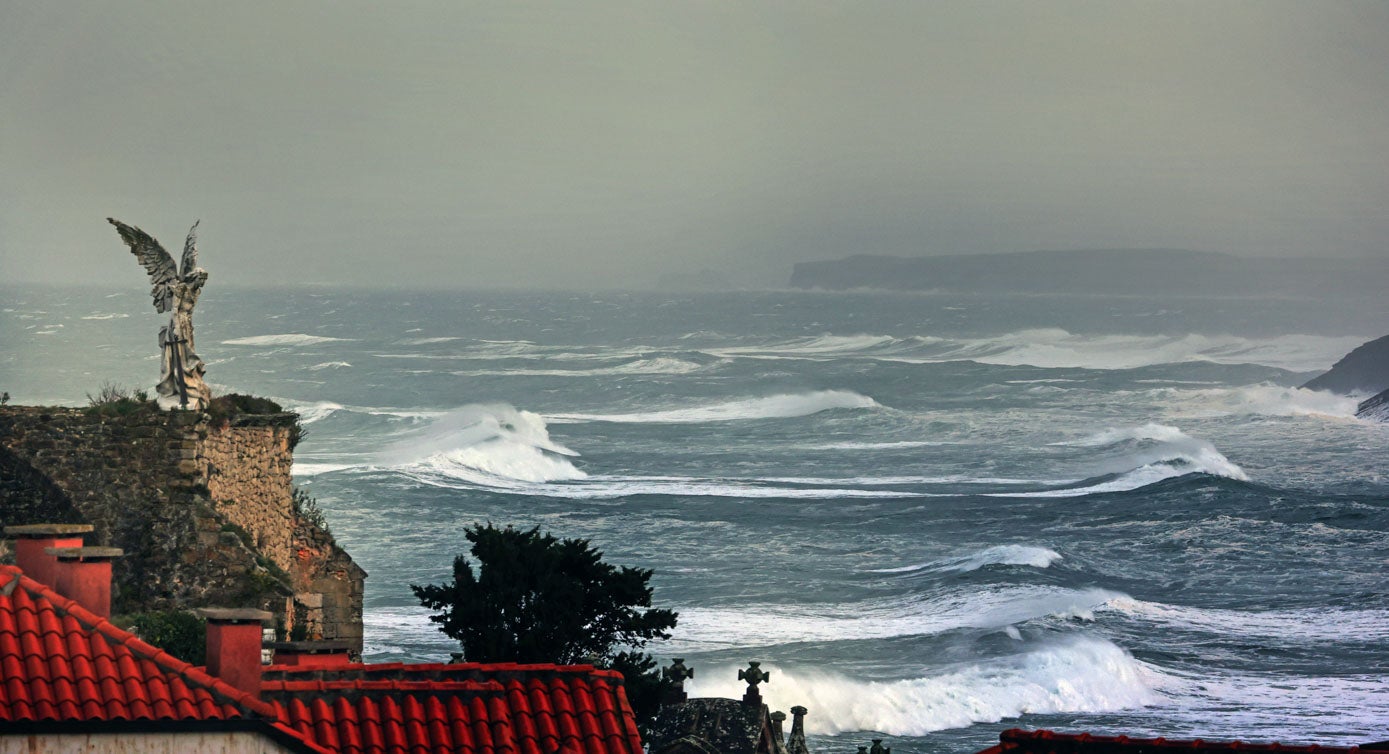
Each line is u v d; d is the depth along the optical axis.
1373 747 23.86
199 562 37.78
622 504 116.25
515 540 39.97
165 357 39.66
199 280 39.94
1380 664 71.00
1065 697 65.50
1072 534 104.88
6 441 37.94
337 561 45.78
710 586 87.31
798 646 72.12
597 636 39.72
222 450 40.12
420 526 105.12
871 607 82.00
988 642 73.00
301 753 19.34
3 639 18.89
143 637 32.25
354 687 20.91
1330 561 96.69
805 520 109.56
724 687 63.84
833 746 60.44
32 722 18.22
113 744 18.58
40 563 20.86
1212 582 90.81
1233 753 23.58
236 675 20.17
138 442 38.22
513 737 20.89
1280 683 68.06
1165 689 67.25
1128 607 81.56
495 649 38.19
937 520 110.12
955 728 63.03
